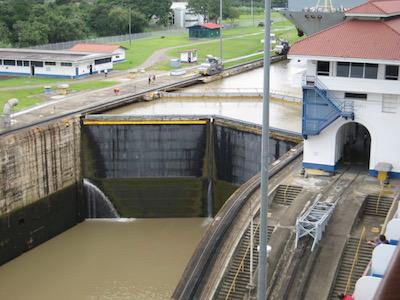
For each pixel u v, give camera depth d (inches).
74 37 4726.9
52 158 1899.6
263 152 637.3
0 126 1866.4
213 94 2625.5
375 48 1396.4
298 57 1441.9
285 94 2630.4
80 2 6028.5
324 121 1470.2
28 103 2315.5
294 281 1070.4
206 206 2089.1
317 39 1466.5
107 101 2356.1
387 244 970.7
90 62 3051.2
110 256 1726.1
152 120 2034.9
